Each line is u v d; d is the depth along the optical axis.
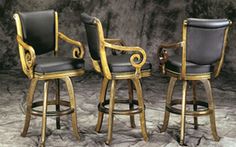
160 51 4.21
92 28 3.99
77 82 6.21
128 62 4.00
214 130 4.17
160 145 4.07
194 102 4.41
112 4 6.86
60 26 6.87
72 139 4.19
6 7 6.81
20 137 4.23
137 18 6.93
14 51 6.91
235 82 6.35
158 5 6.93
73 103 4.11
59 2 6.82
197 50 3.85
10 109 5.07
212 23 3.73
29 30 4.16
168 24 6.95
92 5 6.85
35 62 3.96
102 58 3.89
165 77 6.57
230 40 6.79
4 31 6.86
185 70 3.93
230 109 5.16
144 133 4.15
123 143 4.11
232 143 4.15
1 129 4.43
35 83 4.01
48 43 4.31
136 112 4.08
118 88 5.94
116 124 4.60
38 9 6.84
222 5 6.82
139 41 6.96
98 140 4.18
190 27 3.79
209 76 4.02
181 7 6.92
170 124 4.61
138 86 4.05
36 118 4.73
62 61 4.03
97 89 5.90
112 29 6.91
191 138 4.23
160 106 5.23
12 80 6.29
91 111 5.00
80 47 4.24
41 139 4.00
